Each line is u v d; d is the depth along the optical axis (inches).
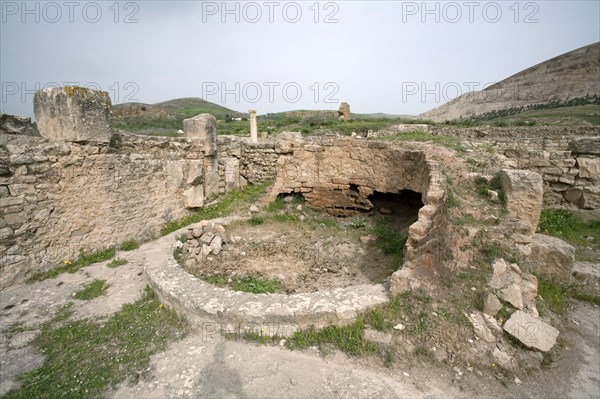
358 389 106.9
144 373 115.8
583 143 271.6
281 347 126.1
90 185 212.4
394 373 113.7
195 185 295.0
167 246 208.8
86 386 110.4
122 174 230.7
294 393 105.7
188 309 140.4
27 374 115.3
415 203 278.1
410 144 299.7
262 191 338.0
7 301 164.2
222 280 176.2
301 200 329.7
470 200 203.8
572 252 173.9
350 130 788.6
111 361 122.1
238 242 234.2
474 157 257.0
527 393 110.0
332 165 311.7
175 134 627.5
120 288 177.2
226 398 104.3
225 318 133.3
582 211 273.1
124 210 234.5
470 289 146.9
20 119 221.3
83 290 174.6
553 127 501.4
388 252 219.1
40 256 190.1
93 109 208.4
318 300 138.3
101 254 217.8
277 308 132.7
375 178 290.7
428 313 135.3
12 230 177.5
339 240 244.2
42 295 170.4
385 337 125.7
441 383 110.7
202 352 124.9
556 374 119.4
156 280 158.7
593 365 126.4
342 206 312.5
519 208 191.3
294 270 194.2
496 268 155.1
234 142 372.5
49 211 193.0
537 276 171.3
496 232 177.8
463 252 167.3
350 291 145.9
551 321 149.9
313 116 1168.8
